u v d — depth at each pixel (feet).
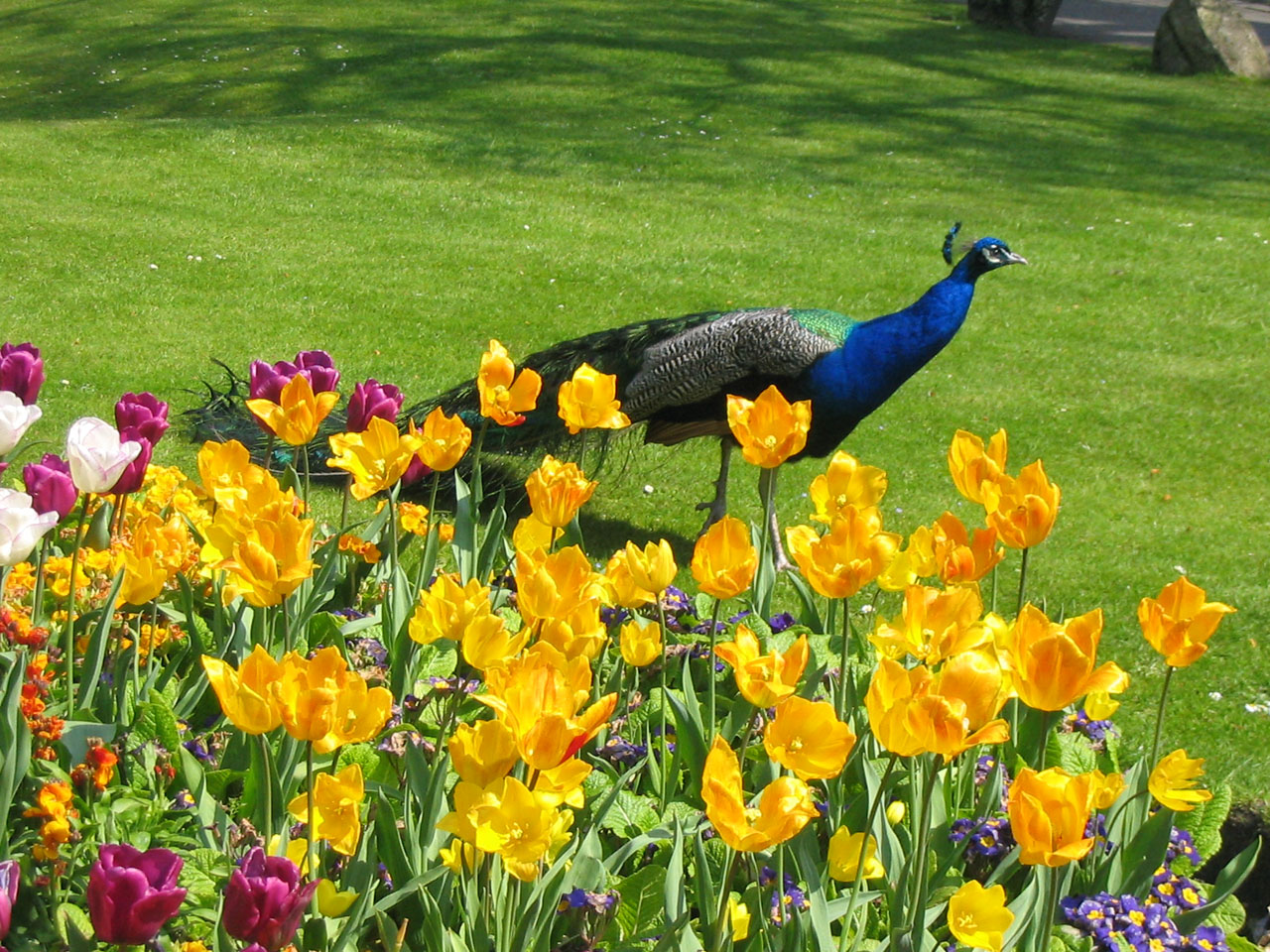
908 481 22.48
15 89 55.93
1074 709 12.01
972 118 54.85
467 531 12.19
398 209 38.91
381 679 11.03
